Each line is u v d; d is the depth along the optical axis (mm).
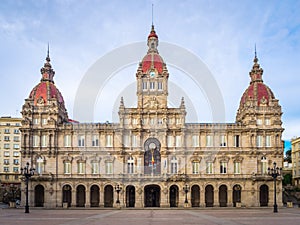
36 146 134375
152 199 135500
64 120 143625
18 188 171375
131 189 134750
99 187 131750
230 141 135250
